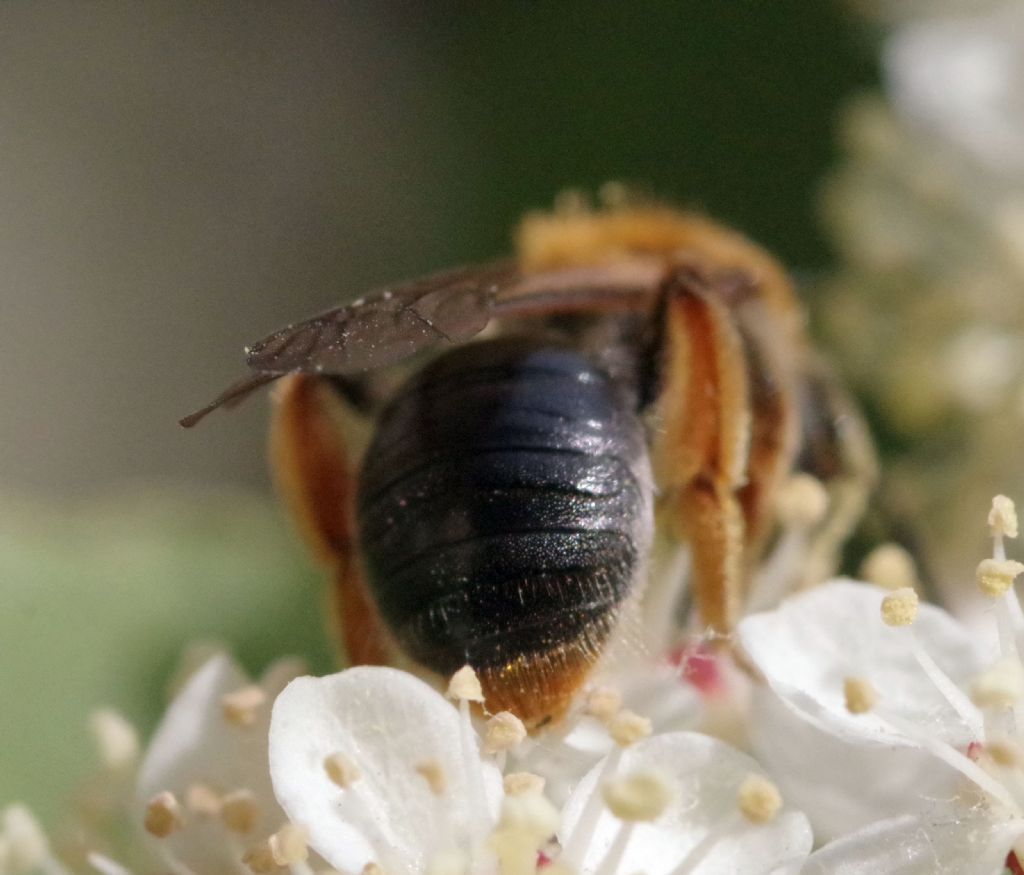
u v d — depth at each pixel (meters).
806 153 0.08
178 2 0.11
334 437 0.06
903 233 0.07
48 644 0.07
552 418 0.05
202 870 0.05
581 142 0.09
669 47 0.09
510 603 0.05
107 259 0.10
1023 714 0.05
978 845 0.05
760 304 0.06
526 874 0.05
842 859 0.05
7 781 0.07
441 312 0.05
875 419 0.07
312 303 0.10
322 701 0.05
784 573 0.06
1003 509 0.05
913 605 0.05
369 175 0.11
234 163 0.11
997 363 0.07
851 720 0.05
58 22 0.11
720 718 0.05
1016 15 0.07
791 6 0.08
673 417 0.06
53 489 0.10
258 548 0.07
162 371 0.10
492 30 0.09
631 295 0.06
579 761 0.05
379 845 0.05
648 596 0.06
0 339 0.10
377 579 0.05
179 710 0.05
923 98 0.07
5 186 0.10
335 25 0.11
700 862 0.05
